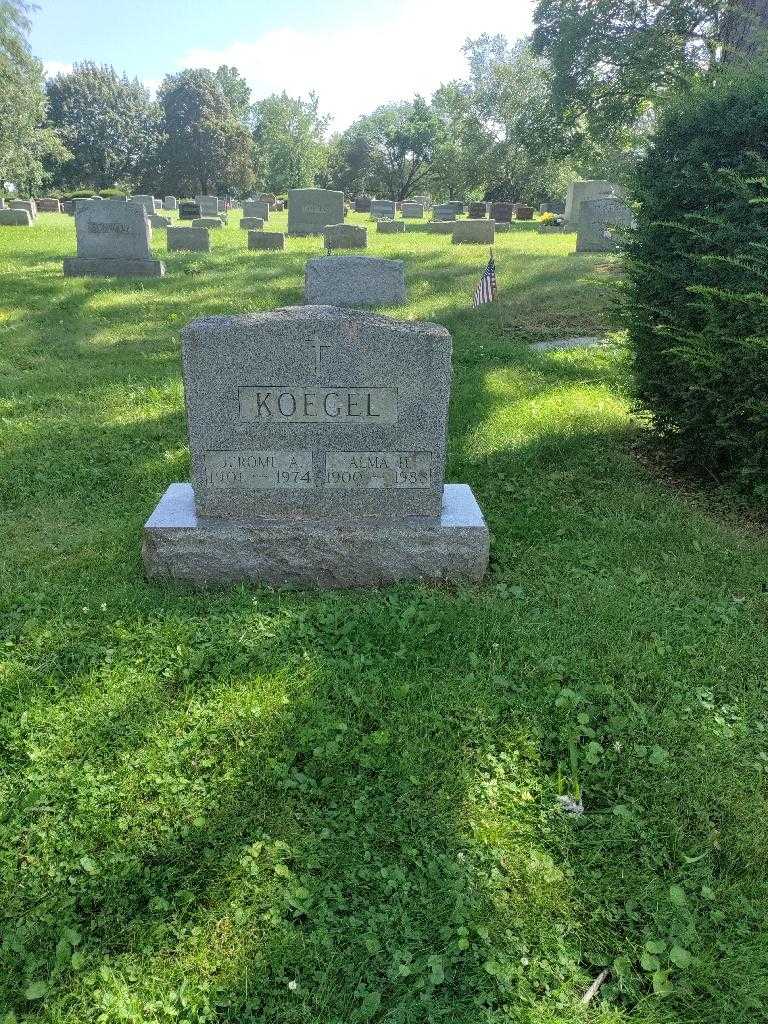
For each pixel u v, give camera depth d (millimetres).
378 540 4496
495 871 2746
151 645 3861
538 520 5449
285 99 91562
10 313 13023
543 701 3547
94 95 83000
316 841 2877
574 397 8219
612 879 2748
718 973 2436
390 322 4137
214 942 2510
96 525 5375
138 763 3160
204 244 21688
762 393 5250
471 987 2395
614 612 4219
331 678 3672
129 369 9766
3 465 6461
